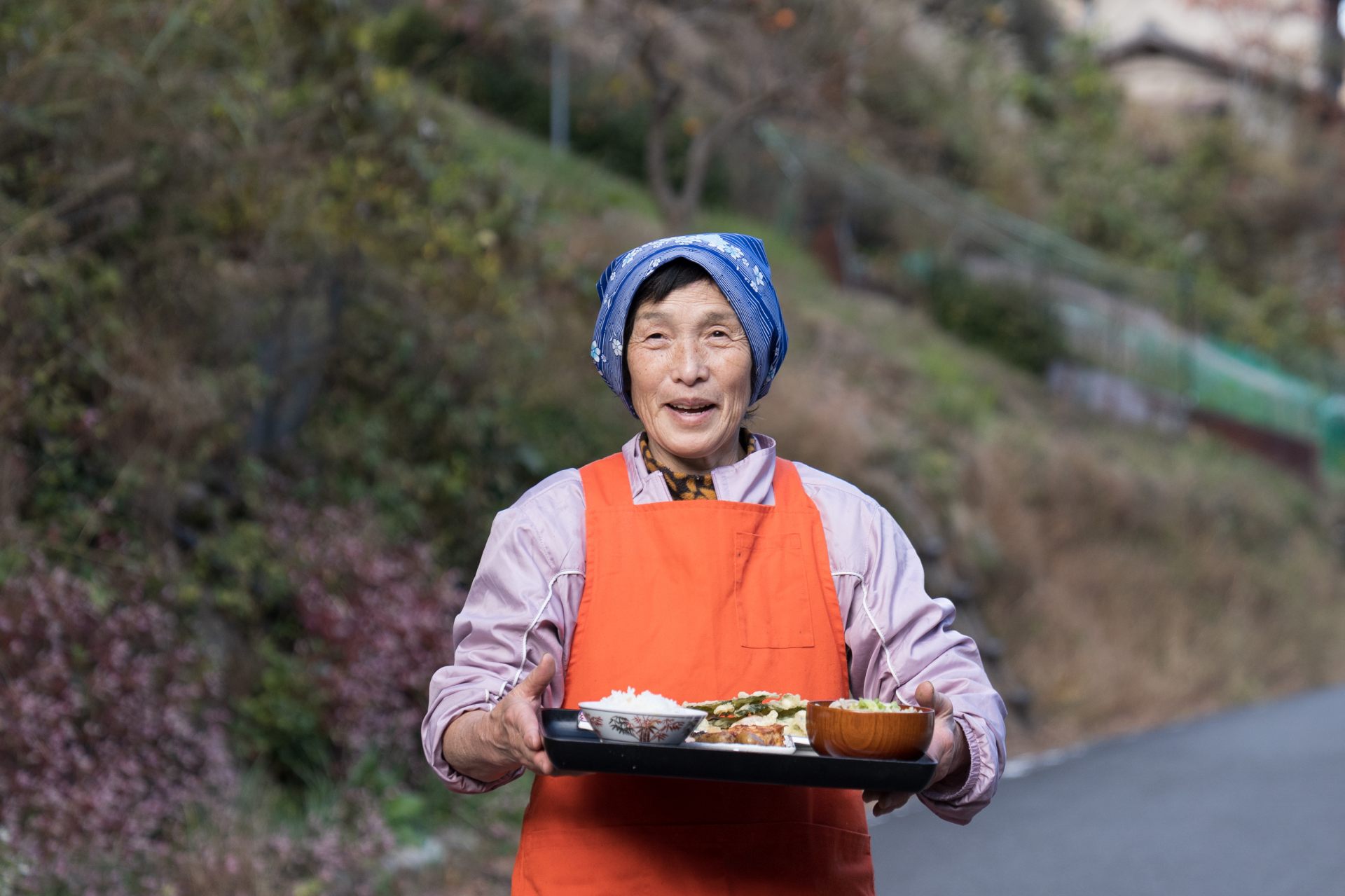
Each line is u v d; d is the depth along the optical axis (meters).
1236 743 8.96
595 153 15.95
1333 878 5.55
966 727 1.89
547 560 1.97
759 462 2.06
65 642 4.45
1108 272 20.77
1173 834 6.29
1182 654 11.74
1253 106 36.09
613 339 2.07
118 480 5.08
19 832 3.97
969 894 5.29
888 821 6.54
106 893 3.95
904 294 17.94
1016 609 10.62
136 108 5.46
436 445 6.71
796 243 17.38
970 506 11.41
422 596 5.70
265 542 5.49
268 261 5.93
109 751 4.25
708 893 1.89
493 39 13.72
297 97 6.38
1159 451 16.91
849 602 2.01
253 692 5.09
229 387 5.63
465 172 7.26
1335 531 19.09
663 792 1.93
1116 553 12.66
